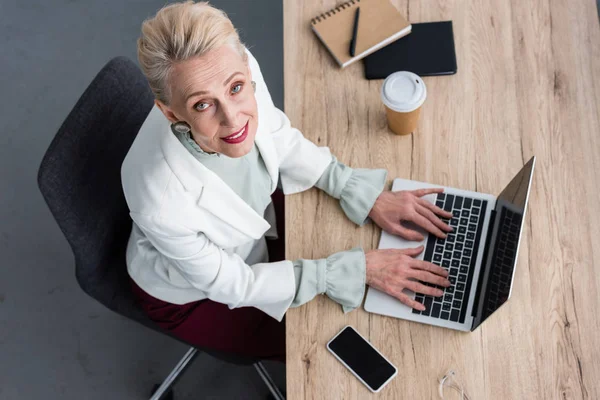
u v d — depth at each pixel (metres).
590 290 1.27
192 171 1.17
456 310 1.28
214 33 0.90
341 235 1.39
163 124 1.19
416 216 1.35
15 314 2.31
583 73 1.45
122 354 2.22
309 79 1.53
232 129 1.00
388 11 1.54
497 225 1.29
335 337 1.28
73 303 2.31
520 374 1.22
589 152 1.38
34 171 2.52
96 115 1.30
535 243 1.31
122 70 1.35
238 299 1.33
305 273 1.31
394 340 1.27
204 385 2.14
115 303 1.50
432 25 1.54
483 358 1.24
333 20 1.55
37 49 2.75
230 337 1.57
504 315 1.27
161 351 2.21
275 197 1.73
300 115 1.50
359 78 1.52
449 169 1.41
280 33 2.62
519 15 1.53
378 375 1.24
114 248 1.45
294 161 1.41
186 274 1.30
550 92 1.44
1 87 2.68
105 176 1.34
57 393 2.18
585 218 1.32
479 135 1.43
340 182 1.39
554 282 1.28
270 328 1.58
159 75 0.93
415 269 1.32
